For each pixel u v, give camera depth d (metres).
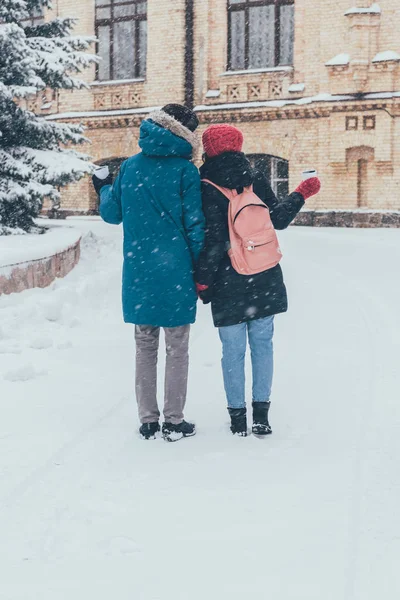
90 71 26.33
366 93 22.30
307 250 15.50
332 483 3.48
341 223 22.75
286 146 23.62
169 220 4.20
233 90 24.31
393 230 21.19
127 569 2.71
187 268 4.24
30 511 3.20
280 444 4.08
